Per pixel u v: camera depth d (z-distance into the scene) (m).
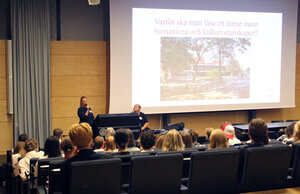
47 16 8.18
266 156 3.50
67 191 2.89
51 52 8.43
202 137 6.53
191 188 3.36
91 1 7.03
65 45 8.51
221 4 9.17
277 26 9.57
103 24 8.75
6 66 8.09
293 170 3.73
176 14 8.88
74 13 8.57
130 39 8.55
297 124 4.15
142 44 8.66
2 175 6.08
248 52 9.44
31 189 3.72
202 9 9.05
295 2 9.65
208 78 9.23
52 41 8.41
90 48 8.66
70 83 8.57
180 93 9.05
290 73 9.75
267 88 9.62
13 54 8.02
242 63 9.42
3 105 8.16
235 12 9.28
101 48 8.73
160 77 8.86
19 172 4.36
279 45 9.62
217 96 9.32
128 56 8.55
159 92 8.88
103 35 8.77
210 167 3.37
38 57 8.18
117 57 8.48
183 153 3.56
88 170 2.85
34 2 8.07
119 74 8.52
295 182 3.74
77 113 7.96
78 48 8.59
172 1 8.82
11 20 7.97
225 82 9.34
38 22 8.12
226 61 9.31
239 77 9.43
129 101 8.64
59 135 5.40
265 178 3.56
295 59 9.76
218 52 9.25
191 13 8.98
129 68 8.59
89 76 8.66
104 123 5.84
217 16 9.17
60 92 8.52
